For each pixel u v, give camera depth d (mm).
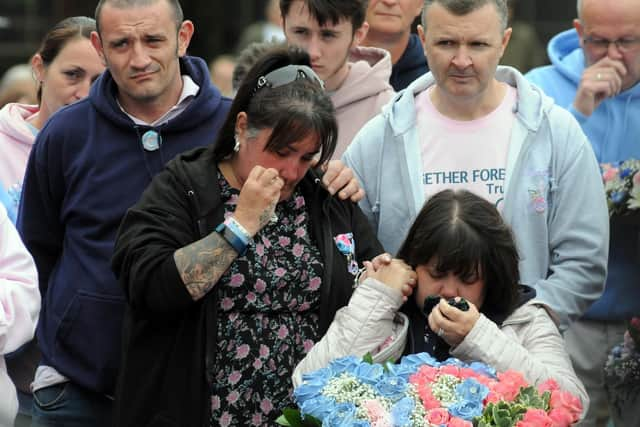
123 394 10094
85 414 11352
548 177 11055
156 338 10086
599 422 13156
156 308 9859
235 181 10234
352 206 10695
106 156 11320
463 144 11172
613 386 12953
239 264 10008
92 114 11430
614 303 12828
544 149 11102
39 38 29859
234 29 29438
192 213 10109
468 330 9641
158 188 10234
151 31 11047
